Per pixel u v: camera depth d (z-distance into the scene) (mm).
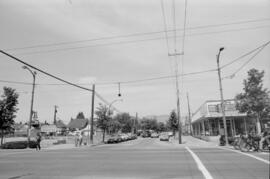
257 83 28750
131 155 17797
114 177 10234
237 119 40750
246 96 29062
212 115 39844
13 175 11109
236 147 22203
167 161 14312
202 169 11555
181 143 37312
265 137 20000
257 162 13383
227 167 11977
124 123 90562
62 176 10680
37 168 12945
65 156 18250
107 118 53250
